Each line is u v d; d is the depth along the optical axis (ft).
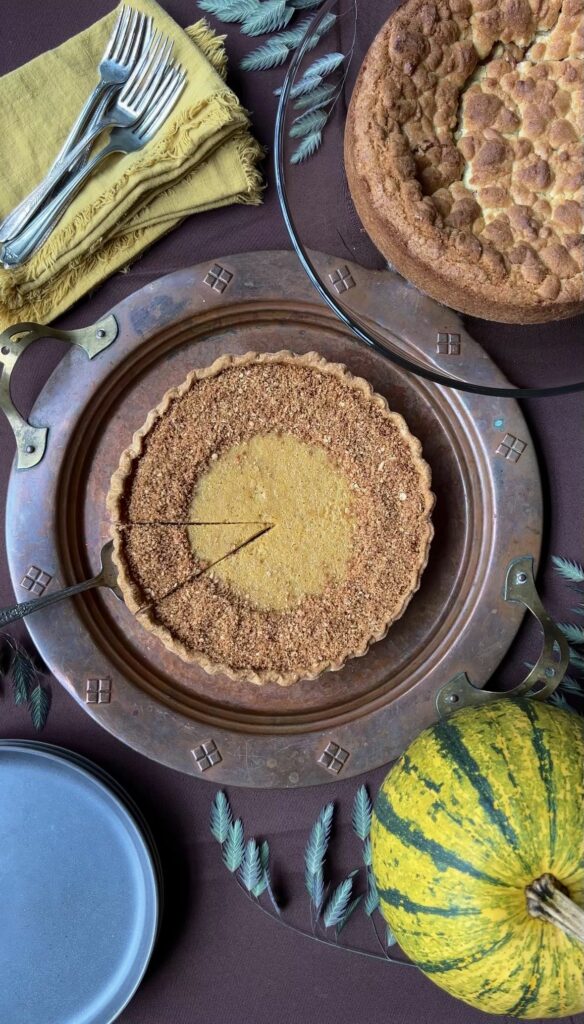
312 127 3.00
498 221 2.85
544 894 2.59
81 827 3.10
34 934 3.09
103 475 3.15
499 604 3.12
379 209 2.82
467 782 2.66
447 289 2.90
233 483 3.11
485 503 3.15
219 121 2.97
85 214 3.01
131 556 3.06
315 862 3.07
